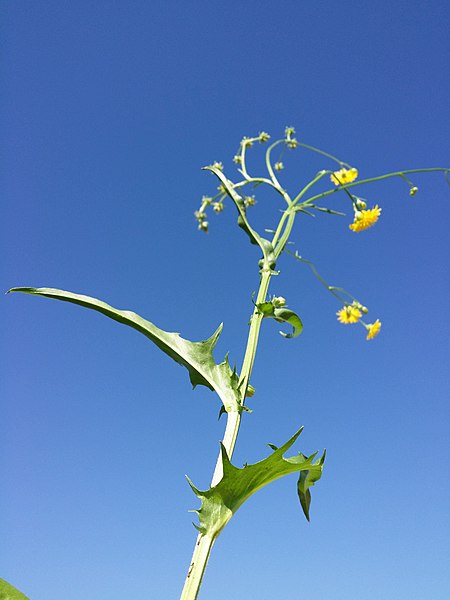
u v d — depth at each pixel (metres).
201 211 0.30
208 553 0.16
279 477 0.17
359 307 0.29
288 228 0.25
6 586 0.15
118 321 0.20
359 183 0.27
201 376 0.20
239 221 0.24
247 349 0.21
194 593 0.16
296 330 0.23
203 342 0.20
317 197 0.26
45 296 0.20
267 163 0.28
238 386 0.20
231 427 0.19
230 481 0.16
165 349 0.20
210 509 0.16
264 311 0.22
